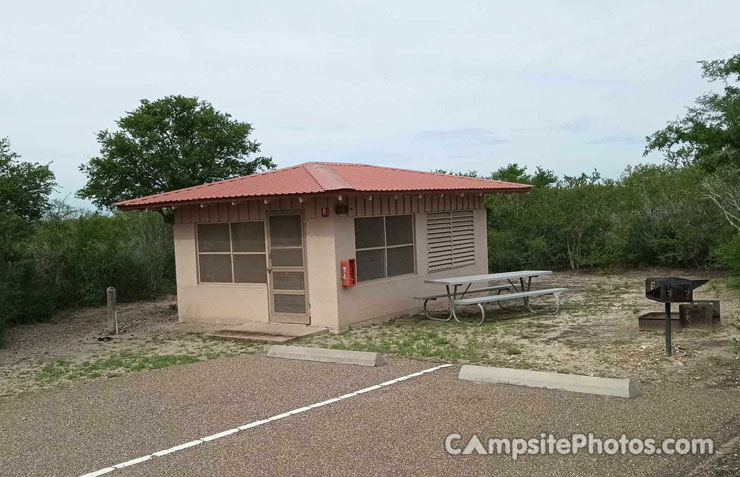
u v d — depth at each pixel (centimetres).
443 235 1411
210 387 769
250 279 1234
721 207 1619
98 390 786
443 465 501
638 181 2064
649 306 1241
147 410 686
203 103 1931
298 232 1163
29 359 1034
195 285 1312
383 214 1227
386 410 642
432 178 1476
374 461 514
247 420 633
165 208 1347
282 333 1095
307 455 532
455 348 936
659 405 620
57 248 1717
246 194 1128
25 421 670
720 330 945
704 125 1366
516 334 1027
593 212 1989
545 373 709
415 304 1312
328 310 1129
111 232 1903
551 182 2884
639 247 1889
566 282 1723
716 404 615
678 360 786
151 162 1802
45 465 539
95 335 1260
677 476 468
